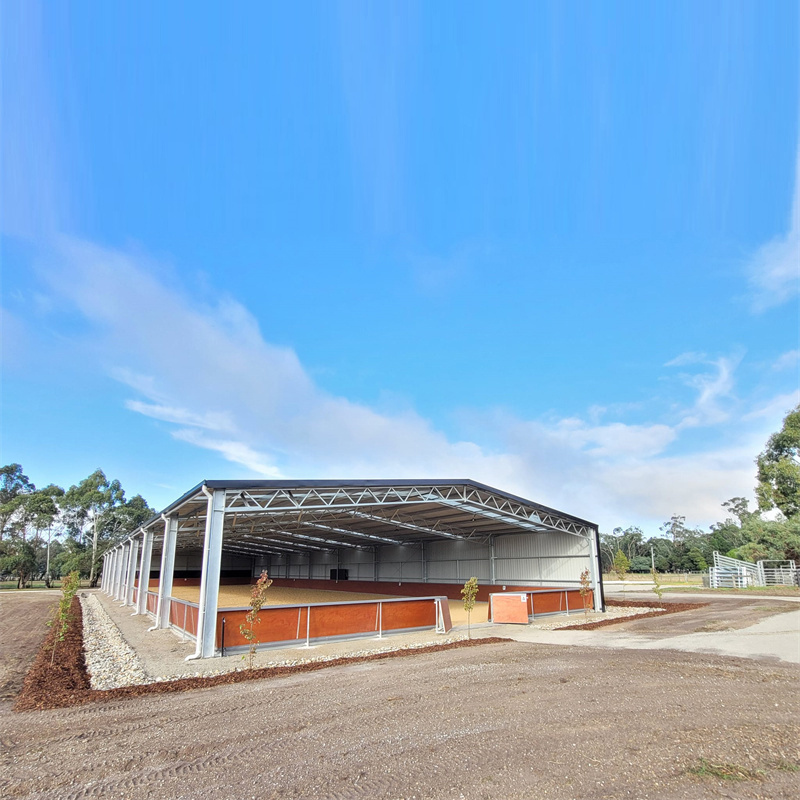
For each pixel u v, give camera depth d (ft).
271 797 13.91
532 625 55.67
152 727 20.31
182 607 50.65
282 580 155.84
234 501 44.42
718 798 13.30
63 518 202.69
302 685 27.53
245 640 39.91
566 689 24.99
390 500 57.82
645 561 211.82
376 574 117.91
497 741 17.74
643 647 38.19
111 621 64.23
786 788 13.83
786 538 124.88
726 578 123.03
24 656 40.24
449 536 92.48
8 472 212.64
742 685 25.26
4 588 171.73
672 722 19.45
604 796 13.50
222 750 17.52
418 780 14.71
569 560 77.51
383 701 23.50
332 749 17.38
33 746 18.33
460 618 65.98
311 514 72.38
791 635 42.42
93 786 14.87
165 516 60.29
